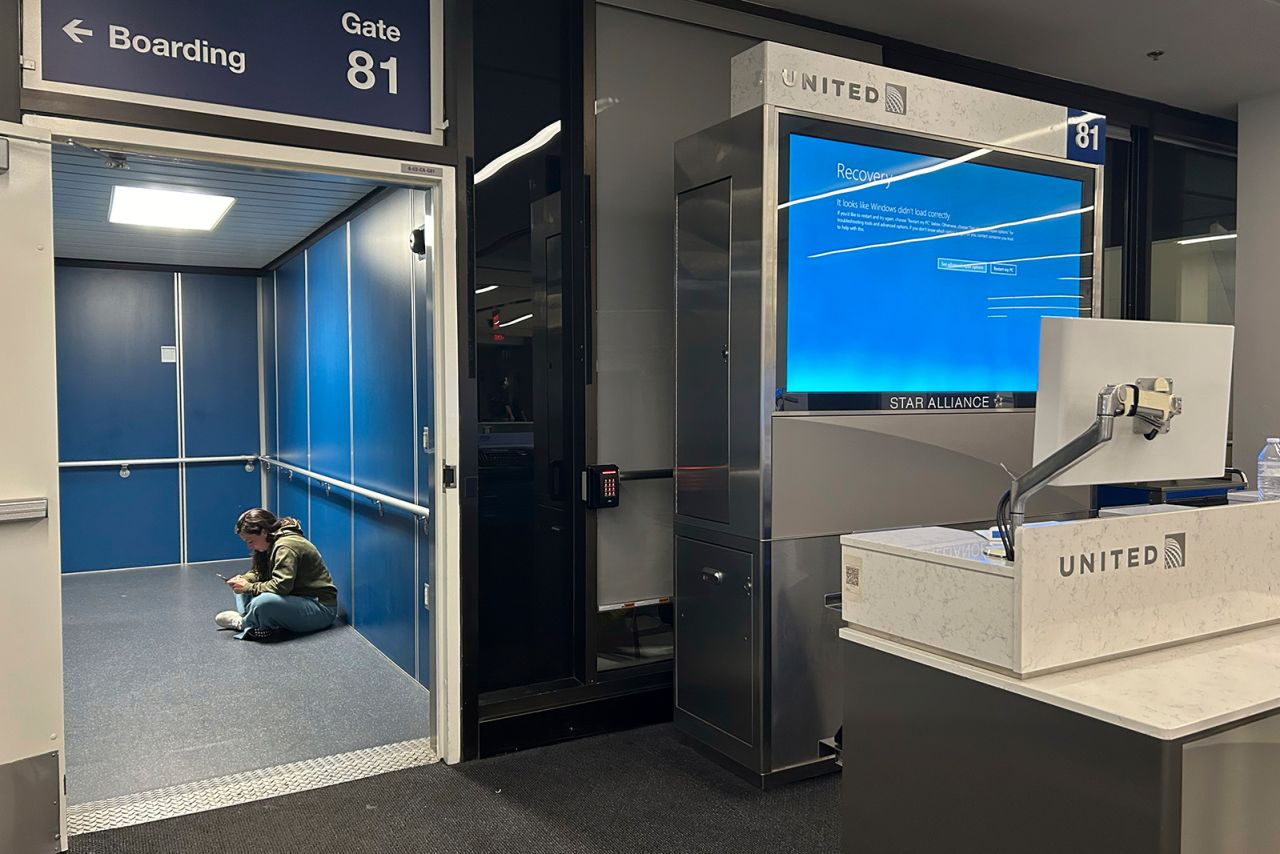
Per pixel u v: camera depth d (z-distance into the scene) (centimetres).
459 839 287
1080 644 185
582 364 378
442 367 340
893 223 344
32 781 268
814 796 318
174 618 565
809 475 326
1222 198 606
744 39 415
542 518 379
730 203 329
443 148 334
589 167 376
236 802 312
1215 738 162
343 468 533
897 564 207
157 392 723
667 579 402
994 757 184
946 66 482
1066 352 182
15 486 263
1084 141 397
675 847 282
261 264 720
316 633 529
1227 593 209
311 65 308
